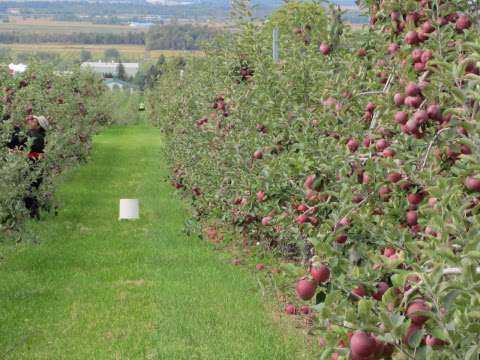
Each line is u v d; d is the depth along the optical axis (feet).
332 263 15.14
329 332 14.90
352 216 18.81
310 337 29.68
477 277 13.34
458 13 22.16
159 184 80.23
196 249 46.73
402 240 18.47
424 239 19.38
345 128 25.52
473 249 14.03
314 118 30.55
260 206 36.09
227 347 28.94
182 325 31.63
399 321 13.05
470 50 20.03
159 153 116.06
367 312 13.33
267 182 29.78
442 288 13.41
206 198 50.47
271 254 42.09
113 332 31.27
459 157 18.89
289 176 28.81
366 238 19.36
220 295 36.06
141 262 43.60
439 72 18.22
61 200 66.90
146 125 198.80
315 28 37.14
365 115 25.58
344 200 19.90
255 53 41.52
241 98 40.55
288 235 33.32
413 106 18.81
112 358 28.32
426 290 13.64
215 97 48.16
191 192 60.64
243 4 45.16
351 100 26.68
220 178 45.75
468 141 16.93
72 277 40.22
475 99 17.26
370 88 26.71
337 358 15.25
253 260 42.24
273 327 31.22
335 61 31.55
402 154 20.93
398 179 19.90
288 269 15.29
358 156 22.18
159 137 154.81
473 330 13.30
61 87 75.25
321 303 15.14
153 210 62.75
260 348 28.58
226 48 49.73
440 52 20.57
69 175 82.79
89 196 70.69
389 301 13.82
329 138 25.93
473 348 13.10
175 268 41.81
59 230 53.31
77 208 63.21
